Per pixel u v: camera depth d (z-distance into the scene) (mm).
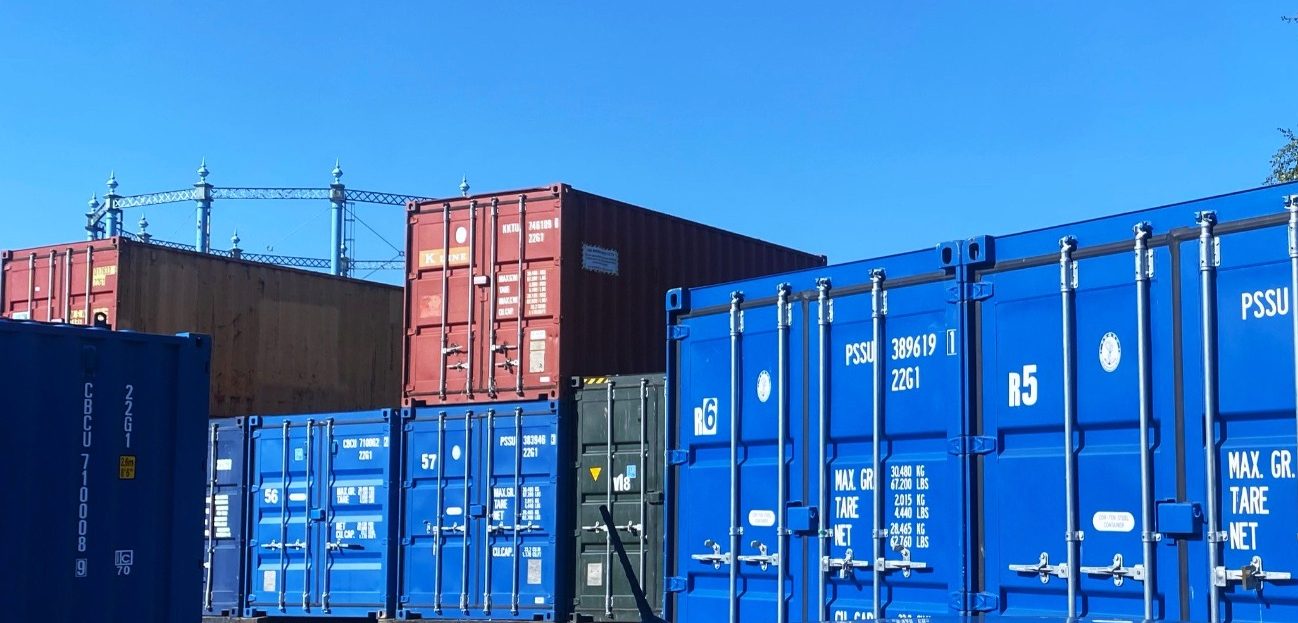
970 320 8828
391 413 14250
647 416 12906
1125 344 7945
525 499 13414
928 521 8898
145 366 9422
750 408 10312
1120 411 7922
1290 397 7121
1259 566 7164
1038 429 8391
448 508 13844
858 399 9477
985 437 8648
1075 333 8219
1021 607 8344
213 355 17156
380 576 14125
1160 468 7672
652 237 14906
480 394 13891
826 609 9461
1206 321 7527
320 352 18594
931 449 8977
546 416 13383
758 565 10039
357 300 19281
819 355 9781
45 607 8695
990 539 8547
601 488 13094
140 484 9305
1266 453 7199
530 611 13195
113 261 16422
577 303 13727
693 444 10797
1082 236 8258
